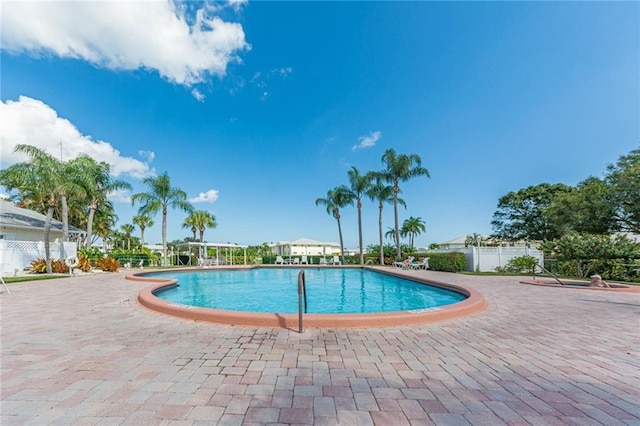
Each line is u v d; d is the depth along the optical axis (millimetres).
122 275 14805
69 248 17922
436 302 9430
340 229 30688
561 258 14016
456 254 16391
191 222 37688
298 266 24641
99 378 2727
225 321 4855
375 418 2088
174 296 10719
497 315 5605
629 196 15898
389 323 4766
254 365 3086
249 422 2021
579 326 4801
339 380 2727
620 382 2719
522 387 2605
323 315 4812
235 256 31156
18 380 2668
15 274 14109
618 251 11844
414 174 25969
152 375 2803
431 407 2246
